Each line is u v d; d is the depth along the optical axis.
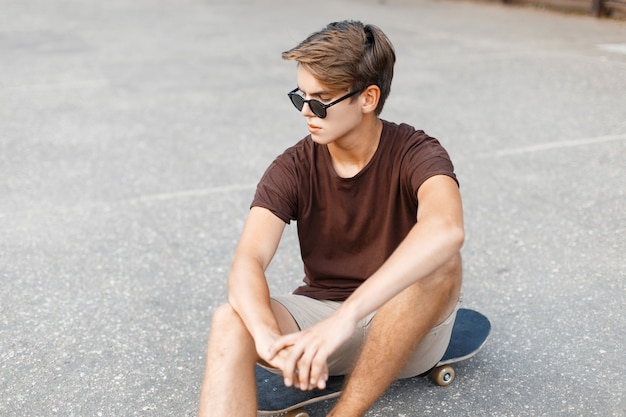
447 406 2.40
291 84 7.36
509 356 2.69
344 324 1.81
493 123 5.82
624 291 3.16
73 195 4.51
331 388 2.31
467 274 3.40
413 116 6.08
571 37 9.50
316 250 2.28
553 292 3.19
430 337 2.18
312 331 1.83
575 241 3.70
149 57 8.81
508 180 4.58
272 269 3.52
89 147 5.46
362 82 2.00
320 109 1.99
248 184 4.67
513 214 4.07
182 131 5.84
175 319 3.06
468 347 2.49
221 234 3.92
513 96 6.64
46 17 12.38
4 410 2.46
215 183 4.69
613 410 2.36
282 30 10.46
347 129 2.04
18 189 4.62
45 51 9.32
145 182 4.72
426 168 2.04
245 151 5.32
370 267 2.22
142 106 6.62
